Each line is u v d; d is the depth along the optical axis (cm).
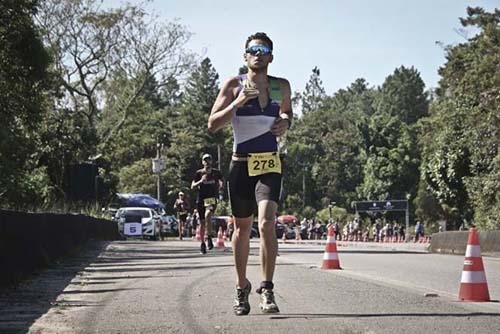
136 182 7656
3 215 1059
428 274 1351
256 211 762
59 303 880
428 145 4259
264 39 733
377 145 9288
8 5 1833
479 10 4925
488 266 1639
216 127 732
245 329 658
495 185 2973
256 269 1264
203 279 1109
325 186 10244
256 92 712
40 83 1984
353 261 1752
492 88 3247
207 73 11400
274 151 734
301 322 690
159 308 801
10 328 700
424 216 6900
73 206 2914
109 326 694
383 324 678
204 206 1883
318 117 11769
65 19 4872
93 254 1959
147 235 4072
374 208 6800
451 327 666
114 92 5350
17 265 1152
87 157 3797
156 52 5328
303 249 2509
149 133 8394
